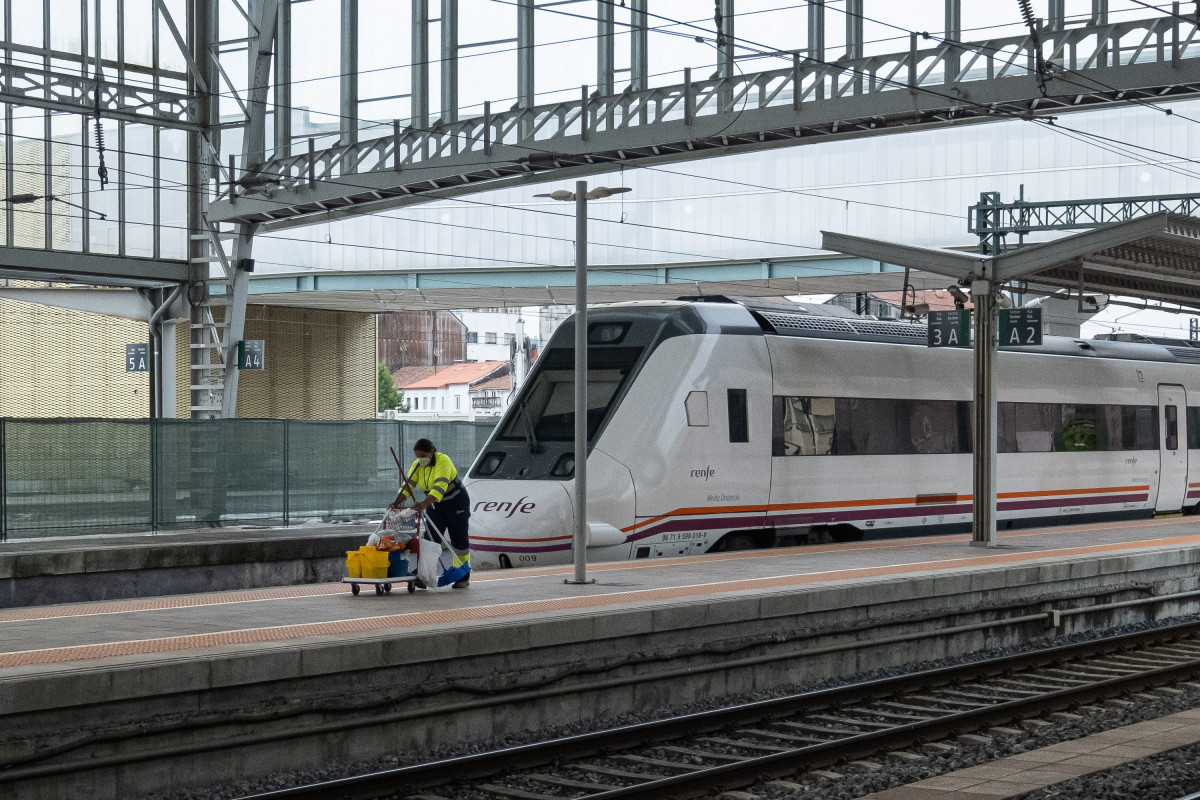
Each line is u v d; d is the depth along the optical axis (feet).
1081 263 67.36
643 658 39.14
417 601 41.83
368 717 32.89
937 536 72.49
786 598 43.14
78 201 99.35
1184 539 67.00
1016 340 64.39
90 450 80.53
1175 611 60.39
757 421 61.77
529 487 56.95
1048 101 68.74
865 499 66.90
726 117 76.79
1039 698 39.27
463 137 89.04
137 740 29.09
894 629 47.09
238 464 89.20
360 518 97.50
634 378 58.70
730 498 60.39
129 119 93.97
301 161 94.68
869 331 69.51
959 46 69.92
